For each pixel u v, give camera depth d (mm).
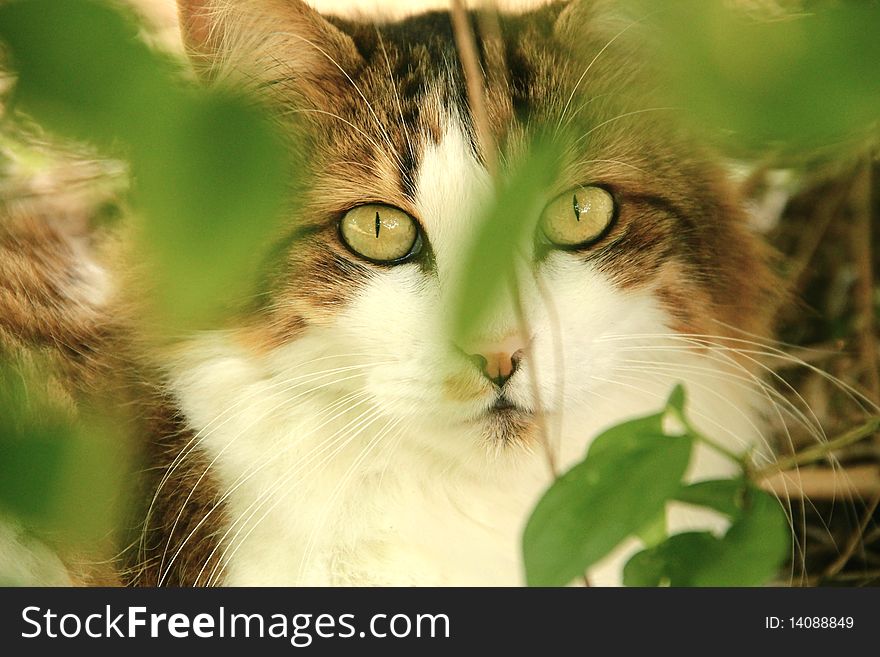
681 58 860
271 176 861
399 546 2982
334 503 2928
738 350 2939
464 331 904
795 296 3789
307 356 2799
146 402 3045
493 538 3027
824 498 3598
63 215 3572
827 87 833
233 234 844
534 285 2455
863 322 3752
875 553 3623
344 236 2660
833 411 3736
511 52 2666
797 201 3943
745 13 965
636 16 1084
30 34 855
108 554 2969
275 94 2176
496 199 911
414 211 2594
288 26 2451
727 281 2969
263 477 2932
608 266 2686
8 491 1173
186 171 846
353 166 2611
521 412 2633
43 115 873
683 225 2809
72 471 1209
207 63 2236
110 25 863
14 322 3289
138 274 2949
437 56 2695
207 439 2975
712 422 3029
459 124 2566
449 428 2688
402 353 2602
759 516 1581
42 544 2889
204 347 2916
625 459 1463
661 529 1703
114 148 913
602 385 2746
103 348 3146
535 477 2963
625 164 2623
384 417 2807
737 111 856
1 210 3559
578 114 2488
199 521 3008
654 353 2879
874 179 3803
